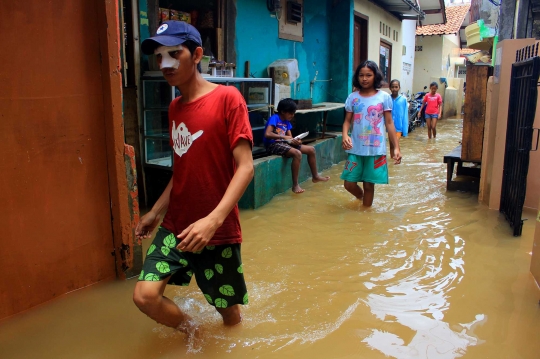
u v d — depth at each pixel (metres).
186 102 2.51
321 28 9.72
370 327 2.92
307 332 2.86
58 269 3.30
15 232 3.04
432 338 2.79
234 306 2.85
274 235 4.63
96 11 3.32
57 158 3.21
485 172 5.82
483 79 6.07
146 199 5.71
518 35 6.50
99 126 3.44
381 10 12.34
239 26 6.98
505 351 2.64
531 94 4.26
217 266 2.60
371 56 11.90
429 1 16.55
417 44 21.33
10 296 3.05
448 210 5.52
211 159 2.45
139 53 5.41
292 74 7.70
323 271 3.77
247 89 6.61
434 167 8.19
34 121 3.07
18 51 2.95
